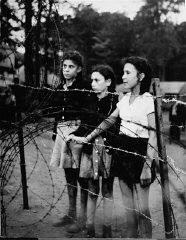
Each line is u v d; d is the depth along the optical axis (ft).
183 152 15.98
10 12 10.33
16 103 10.49
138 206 8.74
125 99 8.93
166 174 7.78
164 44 79.46
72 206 10.13
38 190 12.71
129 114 8.64
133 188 8.96
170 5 75.77
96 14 67.72
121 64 9.30
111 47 79.05
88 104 9.49
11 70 11.53
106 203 9.26
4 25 10.35
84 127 9.35
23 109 10.42
